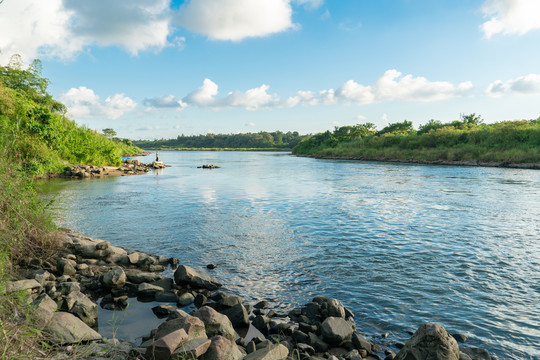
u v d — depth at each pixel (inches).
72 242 369.7
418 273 317.7
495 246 402.3
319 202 727.1
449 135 2753.4
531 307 249.9
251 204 702.5
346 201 738.8
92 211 614.2
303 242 421.1
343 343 203.9
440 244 411.2
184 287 284.8
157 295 263.3
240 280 303.0
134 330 212.7
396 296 269.4
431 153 2566.4
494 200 740.0
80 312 217.8
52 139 936.3
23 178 299.4
